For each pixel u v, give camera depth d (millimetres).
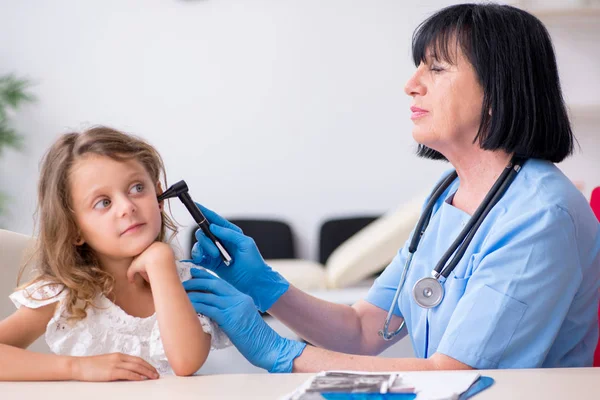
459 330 1133
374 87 4469
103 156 1169
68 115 4488
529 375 972
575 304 1239
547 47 1269
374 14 4441
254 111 4496
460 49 1264
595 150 4098
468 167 1346
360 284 3449
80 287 1169
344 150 4500
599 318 1371
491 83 1239
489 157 1316
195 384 965
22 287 1191
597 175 4113
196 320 1131
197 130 4504
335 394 844
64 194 1176
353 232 4223
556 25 4125
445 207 1372
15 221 4496
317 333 1509
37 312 1181
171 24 4461
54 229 1178
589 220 1236
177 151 4512
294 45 4469
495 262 1151
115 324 1200
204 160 4516
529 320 1130
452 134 1294
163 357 1196
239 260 1411
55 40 4469
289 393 887
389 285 1529
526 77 1239
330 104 4484
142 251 1177
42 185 1212
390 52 4453
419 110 1330
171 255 1164
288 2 4449
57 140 1220
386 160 4496
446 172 1504
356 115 4488
